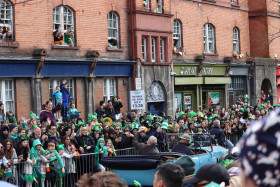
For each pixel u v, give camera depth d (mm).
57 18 29594
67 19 30219
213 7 42562
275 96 50094
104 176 4684
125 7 34000
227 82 43375
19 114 26984
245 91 46844
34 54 27453
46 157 16156
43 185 15977
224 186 6262
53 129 17578
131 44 34250
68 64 29547
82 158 17547
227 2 44312
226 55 44125
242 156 1902
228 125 27312
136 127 21344
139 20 34375
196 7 40656
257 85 47375
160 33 36125
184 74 38781
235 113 32656
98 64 31500
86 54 30922
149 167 14820
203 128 24484
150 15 35344
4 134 16594
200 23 41062
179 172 5676
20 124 20594
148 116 25328
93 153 17828
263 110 35594
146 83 34844
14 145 16406
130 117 28422
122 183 4695
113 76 33156
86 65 30781
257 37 48844
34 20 27844
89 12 31359
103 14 32344
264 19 48406
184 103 39531
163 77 36344
